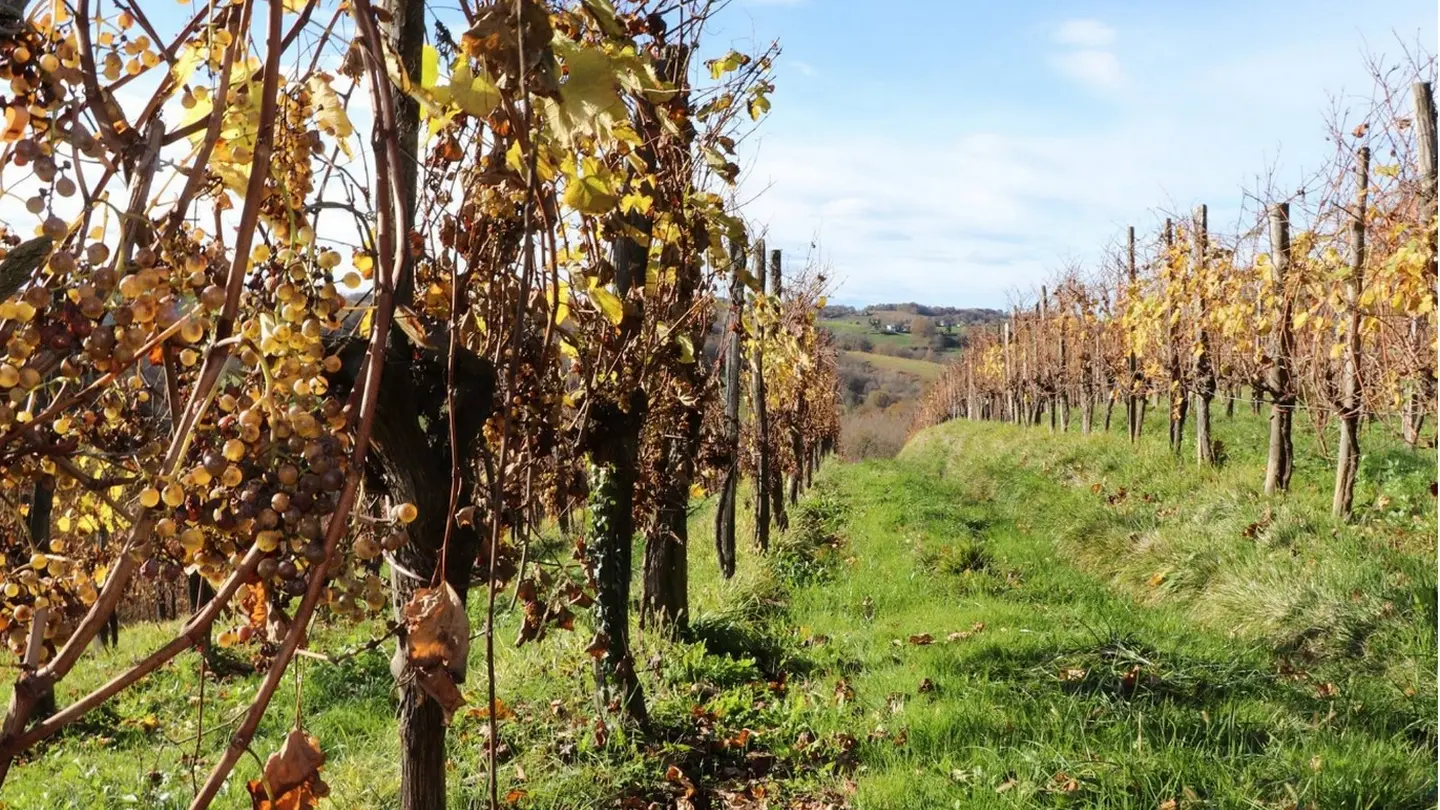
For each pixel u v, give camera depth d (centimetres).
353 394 109
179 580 106
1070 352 2156
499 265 226
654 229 380
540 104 143
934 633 766
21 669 89
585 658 657
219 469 97
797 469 1666
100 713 773
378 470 210
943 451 2506
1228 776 445
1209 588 782
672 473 682
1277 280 955
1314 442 1248
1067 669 614
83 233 97
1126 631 689
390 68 141
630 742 545
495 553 123
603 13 158
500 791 489
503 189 196
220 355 97
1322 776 439
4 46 91
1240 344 1073
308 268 110
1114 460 1405
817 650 780
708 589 988
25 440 94
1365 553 724
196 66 110
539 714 589
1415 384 815
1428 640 583
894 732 559
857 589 967
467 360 204
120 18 111
